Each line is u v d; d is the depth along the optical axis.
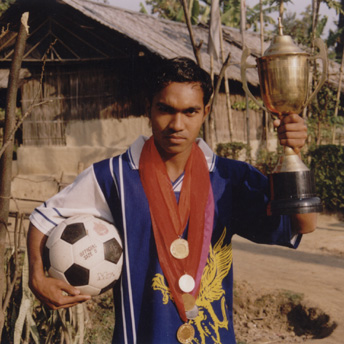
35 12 12.94
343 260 7.07
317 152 11.12
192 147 1.80
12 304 3.17
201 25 18.73
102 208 1.83
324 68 1.85
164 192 1.71
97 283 1.79
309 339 4.64
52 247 1.81
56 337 3.15
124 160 1.78
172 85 1.58
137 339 1.66
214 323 1.68
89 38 12.81
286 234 1.79
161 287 1.66
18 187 13.73
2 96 14.44
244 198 1.83
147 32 14.05
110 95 12.89
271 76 1.82
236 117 15.05
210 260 1.72
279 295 5.31
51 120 13.57
